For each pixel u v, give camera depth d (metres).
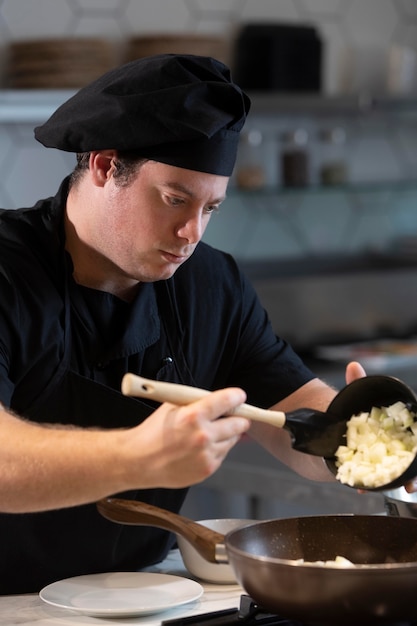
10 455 1.49
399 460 1.58
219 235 4.54
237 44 4.28
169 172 1.71
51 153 4.12
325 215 4.83
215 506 3.39
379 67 4.53
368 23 4.87
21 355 1.85
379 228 4.99
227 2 4.45
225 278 2.16
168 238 1.77
